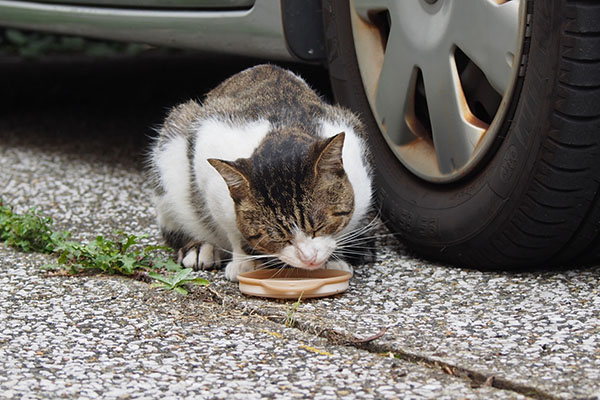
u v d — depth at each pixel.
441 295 1.91
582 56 1.83
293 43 2.18
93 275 2.03
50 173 2.58
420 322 1.83
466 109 1.98
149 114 3.13
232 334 1.82
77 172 2.59
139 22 2.38
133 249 2.14
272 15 2.17
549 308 1.85
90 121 3.09
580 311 1.84
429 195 2.04
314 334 1.82
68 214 2.32
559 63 1.84
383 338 1.78
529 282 1.94
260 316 1.87
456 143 1.99
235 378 1.71
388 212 2.09
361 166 2.01
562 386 1.66
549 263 1.99
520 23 1.87
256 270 1.97
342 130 2.03
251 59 3.39
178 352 1.77
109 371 1.73
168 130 2.12
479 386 1.68
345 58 2.15
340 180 1.95
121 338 1.81
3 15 2.69
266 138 1.99
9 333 1.83
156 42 2.41
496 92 1.97
